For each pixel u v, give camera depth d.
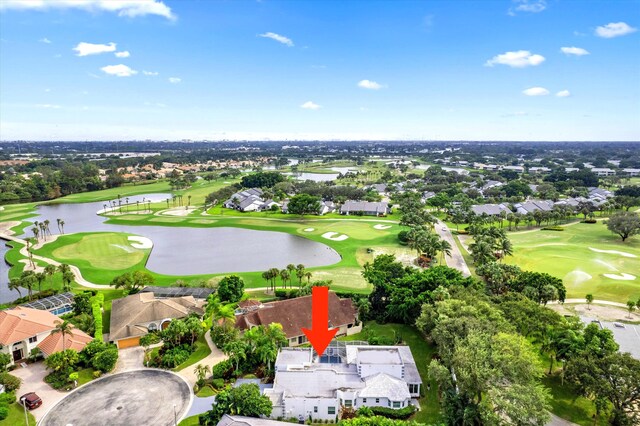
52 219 177.38
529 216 157.50
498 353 45.69
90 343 61.56
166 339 65.94
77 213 193.12
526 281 79.00
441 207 193.88
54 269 91.38
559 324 58.66
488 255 100.12
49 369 59.84
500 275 82.06
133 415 49.62
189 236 147.75
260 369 58.88
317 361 60.03
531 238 136.38
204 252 125.69
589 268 101.62
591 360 49.06
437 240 108.38
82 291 89.94
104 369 58.59
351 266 108.38
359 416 47.78
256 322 69.00
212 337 68.00
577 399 53.53
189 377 58.03
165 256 121.38
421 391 55.22
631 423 45.28
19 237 141.25
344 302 75.94
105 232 147.62
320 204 186.88
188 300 78.19
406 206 183.12
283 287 92.62
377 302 79.88
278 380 53.72
